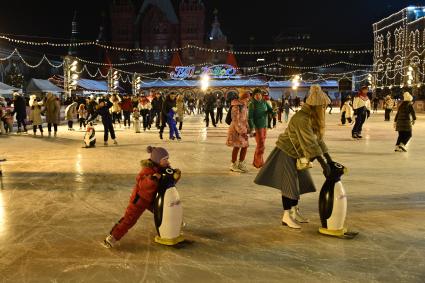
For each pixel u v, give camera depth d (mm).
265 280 3529
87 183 7492
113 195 6590
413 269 3744
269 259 3984
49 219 5320
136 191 4316
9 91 30062
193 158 10500
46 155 11164
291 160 4695
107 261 3957
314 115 4582
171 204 4289
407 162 9703
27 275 3656
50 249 4277
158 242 4426
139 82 58469
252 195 6562
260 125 8812
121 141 14820
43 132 19234
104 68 82000
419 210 5676
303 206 5887
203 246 4344
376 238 4562
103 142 14523
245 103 8438
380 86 61000
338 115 34875
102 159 10398
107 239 4293
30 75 59969
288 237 4605
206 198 6371
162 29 93938
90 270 3756
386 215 5434
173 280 3539
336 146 12914
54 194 6656
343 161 9844
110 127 13539
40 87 35406
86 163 9766
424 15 52125
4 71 50844
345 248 4262
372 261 3928
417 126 21781
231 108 8367
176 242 4391
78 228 4961
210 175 8219
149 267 3814
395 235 4660
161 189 4324
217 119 24781
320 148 4523
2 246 4363
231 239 4551
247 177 8023
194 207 5863
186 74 61031
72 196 6523
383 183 7367
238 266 3826
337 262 3904
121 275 3646
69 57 35812
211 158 10508
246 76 61406
